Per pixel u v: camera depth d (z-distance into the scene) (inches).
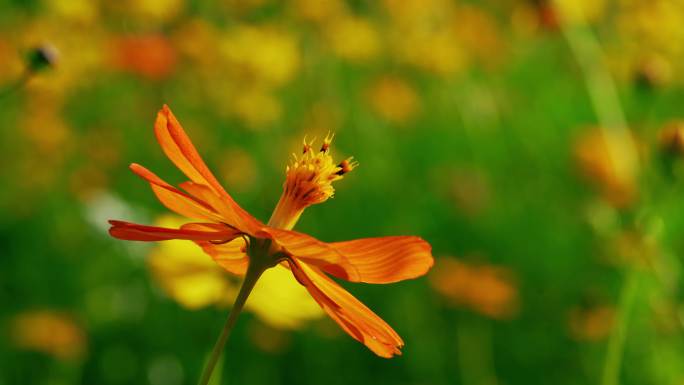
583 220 48.1
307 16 57.9
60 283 41.3
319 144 51.2
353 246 19.5
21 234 43.6
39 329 34.7
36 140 47.2
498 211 52.2
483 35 63.3
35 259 42.2
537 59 67.7
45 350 34.4
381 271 19.3
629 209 43.9
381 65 64.1
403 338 41.6
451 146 58.5
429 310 42.0
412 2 64.4
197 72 52.1
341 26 58.8
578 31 37.1
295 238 18.9
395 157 56.0
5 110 48.9
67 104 52.2
